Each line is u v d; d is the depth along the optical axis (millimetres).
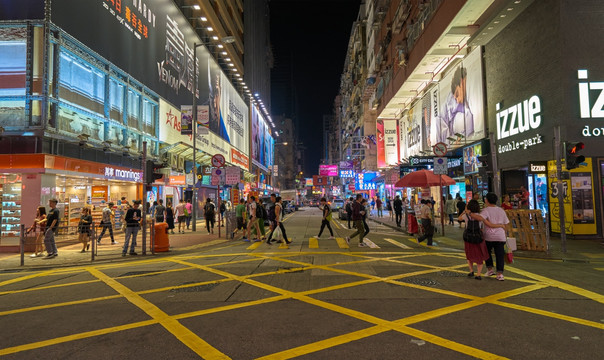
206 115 20891
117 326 4973
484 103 19188
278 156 99250
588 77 13586
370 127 52000
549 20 14242
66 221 14695
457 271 8414
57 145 14383
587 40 13688
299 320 5070
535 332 4500
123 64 19359
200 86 31875
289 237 16516
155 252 12492
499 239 7438
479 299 6031
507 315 5180
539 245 10766
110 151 17828
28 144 13547
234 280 7754
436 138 26922
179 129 26891
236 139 45188
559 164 10914
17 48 13695
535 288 6750
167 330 4758
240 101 48031
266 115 72875
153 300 6305
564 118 13516
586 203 13406
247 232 16266
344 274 8195
